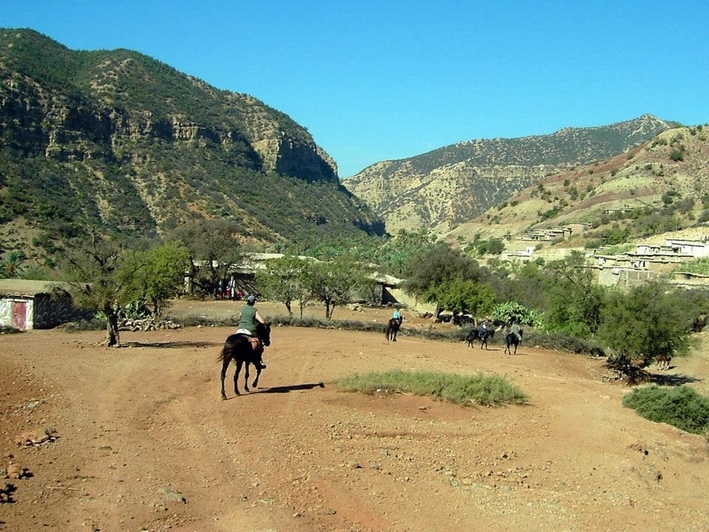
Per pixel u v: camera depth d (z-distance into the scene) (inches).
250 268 2743.6
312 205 7864.2
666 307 1139.3
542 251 4810.5
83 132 5497.1
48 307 1481.3
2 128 4783.5
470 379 767.7
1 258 2743.6
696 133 7224.4
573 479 504.1
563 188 7504.9
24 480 399.9
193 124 6939.0
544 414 701.9
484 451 552.7
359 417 616.1
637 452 588.1
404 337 1503.4
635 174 6761.8
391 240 6830.7
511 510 425.4
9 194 3816.4
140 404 619.8
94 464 439.2
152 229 4926.2
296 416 596.4
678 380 1144.2
